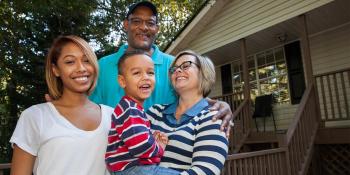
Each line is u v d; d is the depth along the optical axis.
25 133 1.86
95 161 1.94
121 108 1.93
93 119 2.05
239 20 8.80
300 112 6.25
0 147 12.52
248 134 8.33
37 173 1.86
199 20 9.45
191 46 10.44
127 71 2.04
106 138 2.02
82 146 1.90
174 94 2.58
